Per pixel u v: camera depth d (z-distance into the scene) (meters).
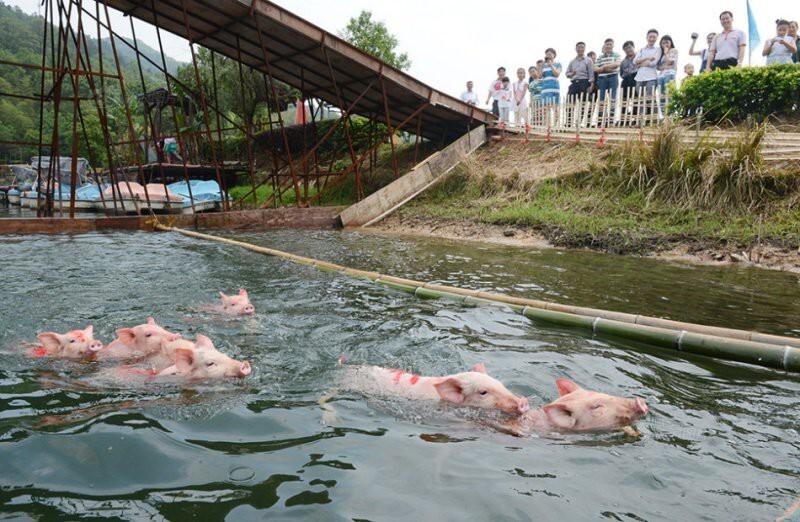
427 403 4.66
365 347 6.10
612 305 7.86
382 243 14.19
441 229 16.14
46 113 73.31
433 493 3.23
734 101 16.56
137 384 4.99
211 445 3.79
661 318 7.11
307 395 4.79
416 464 3.58
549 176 16.98
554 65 21.06
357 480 3.35
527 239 14.04
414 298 8.34
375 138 26.00
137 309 7.51
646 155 14.86
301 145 31.34
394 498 3.16
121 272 9.77
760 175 12.48
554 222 14.27
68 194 25.20
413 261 11.48
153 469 3.44
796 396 4.88
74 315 7.19
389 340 6.34
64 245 12.74
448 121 22.80
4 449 3.63
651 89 18.41
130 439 3.81
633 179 14.72
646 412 4.38
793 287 8.88
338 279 9.57
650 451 3.84
